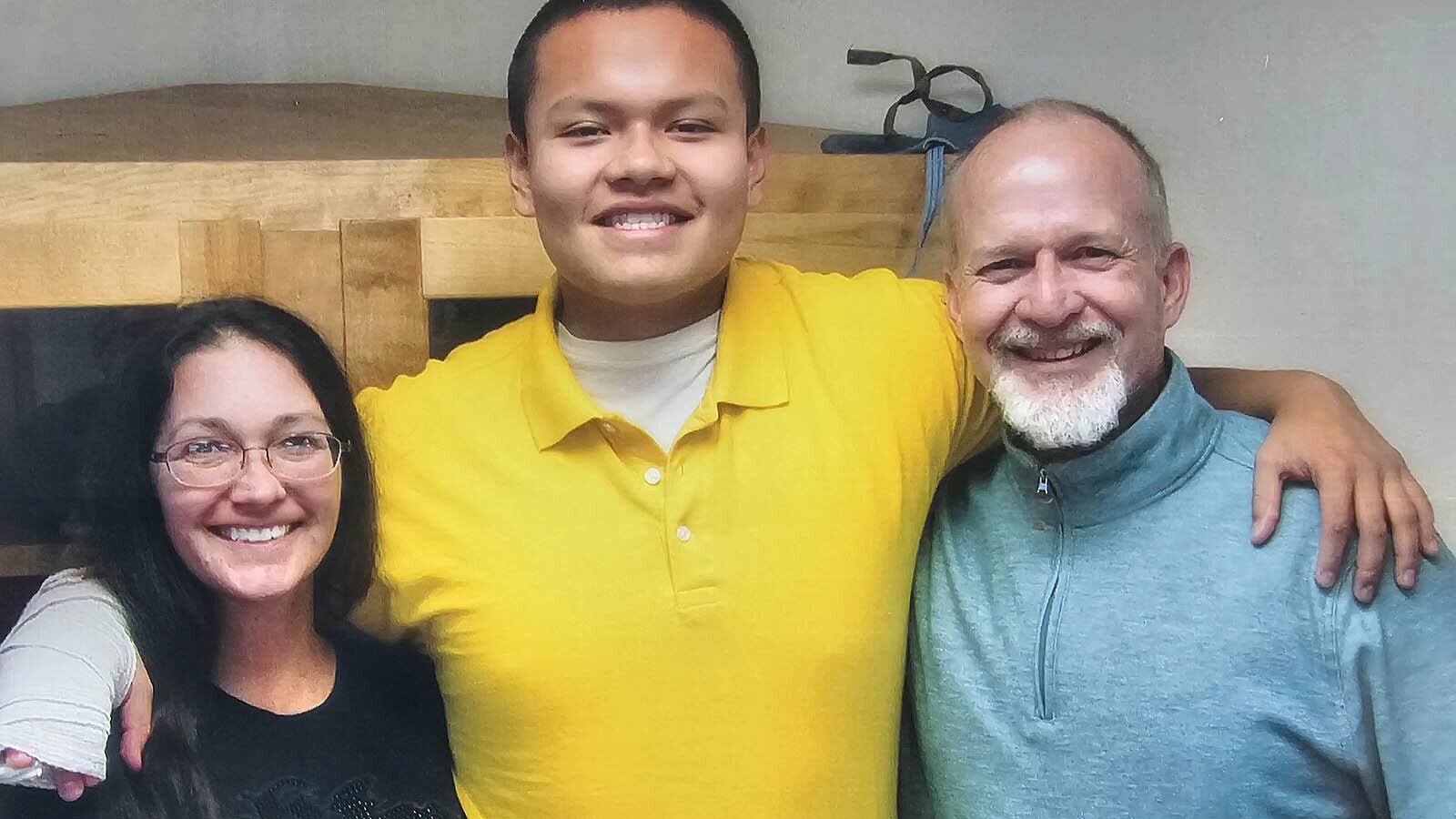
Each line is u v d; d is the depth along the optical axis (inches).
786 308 31.6
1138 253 28.1
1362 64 34.6
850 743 29.3
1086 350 28.6
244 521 29.0
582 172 28.4
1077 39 35.9
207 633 29.1
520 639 28.7
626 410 30.5
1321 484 28.2
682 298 30.3
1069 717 28.8
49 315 30.3
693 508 28.9
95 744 27.2
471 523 29.4
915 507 30.3
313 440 29.4
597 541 28.9
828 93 36.9
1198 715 28.0
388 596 29.9
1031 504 30.2
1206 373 33.6
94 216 30.5
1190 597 28.4
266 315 29.8
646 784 28.6
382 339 32.5
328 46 35.0
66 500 29.1
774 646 28.7
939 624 31.1
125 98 34.9
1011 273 28.7
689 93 28.3
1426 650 26.9
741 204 29.6
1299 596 27.7
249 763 28.9
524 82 29.5
